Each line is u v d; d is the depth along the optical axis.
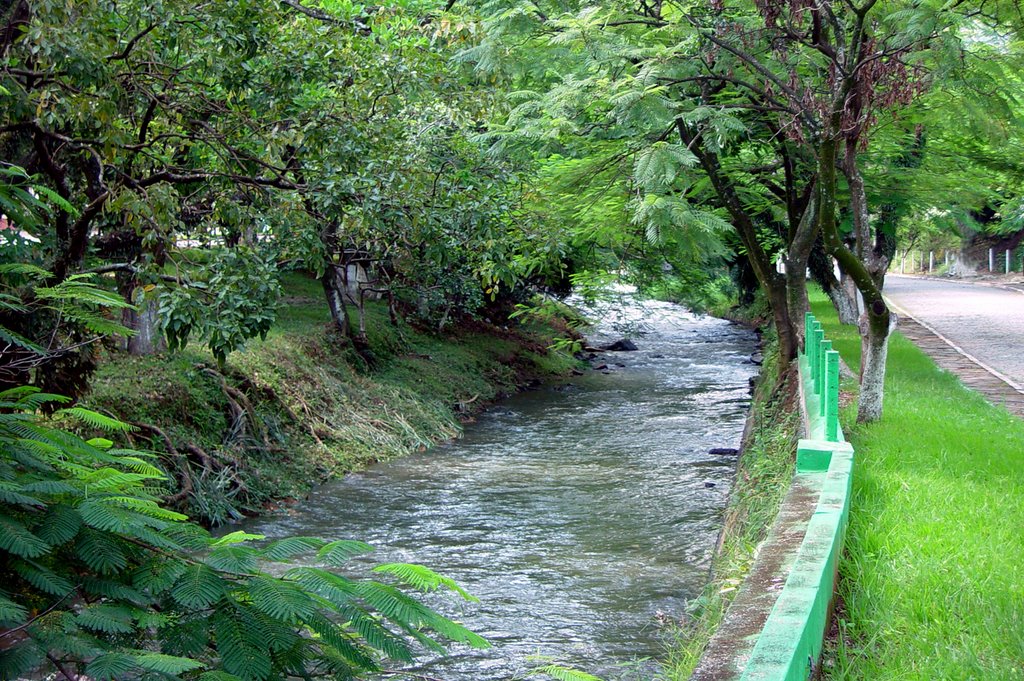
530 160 12.77
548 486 15.27
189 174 10.28
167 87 9.88
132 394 13.37
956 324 24.23
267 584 3.30
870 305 10.87
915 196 15.09
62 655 3.14
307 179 10.09
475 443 19.09
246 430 15.13
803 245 14.98
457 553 11.79
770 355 21.11
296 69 9.95
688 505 13.84
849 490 7.16
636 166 9.09
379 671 3.47
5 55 8.37
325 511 13.85
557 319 33.84
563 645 8.81
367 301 26.41
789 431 11.84
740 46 10.63
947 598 5.39
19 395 3.95
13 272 4.14
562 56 10.70
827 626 5.13
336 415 18.00
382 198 9.58
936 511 7.28
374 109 10.34
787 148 14.29
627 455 17.55
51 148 9.54
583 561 11.41
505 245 11.51
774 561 5.53
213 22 9.20
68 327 7.02
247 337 8.93
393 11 10.77
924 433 10.38
